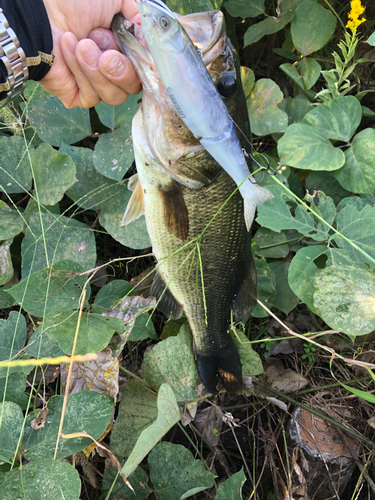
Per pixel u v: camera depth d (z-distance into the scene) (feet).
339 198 1.72
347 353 1.67
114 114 1.51
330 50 2.05
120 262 1.71
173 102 0.86
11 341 1.23
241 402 1.59
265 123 1.71
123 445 1.27
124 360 1.59
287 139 1.58
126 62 1.01
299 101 1.82
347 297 1.24
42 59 1.04
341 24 2.02
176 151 1.00
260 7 1.84
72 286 1.24
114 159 1.47
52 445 1.07
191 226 1.11
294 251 1.72
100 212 1.51
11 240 1.43
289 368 1.68
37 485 0.95
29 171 1.45
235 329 1.43
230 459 1.56
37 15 0.98
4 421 1.07
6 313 1.58
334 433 1.46
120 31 0.94
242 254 1.23
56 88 1.14
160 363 1.37
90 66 1.02
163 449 1.24
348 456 1.45
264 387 1.55
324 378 1.64
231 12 1.86
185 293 1.27
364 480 1.51
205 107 0.86
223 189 1.08
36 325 1.46
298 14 1.77
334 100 1.63
